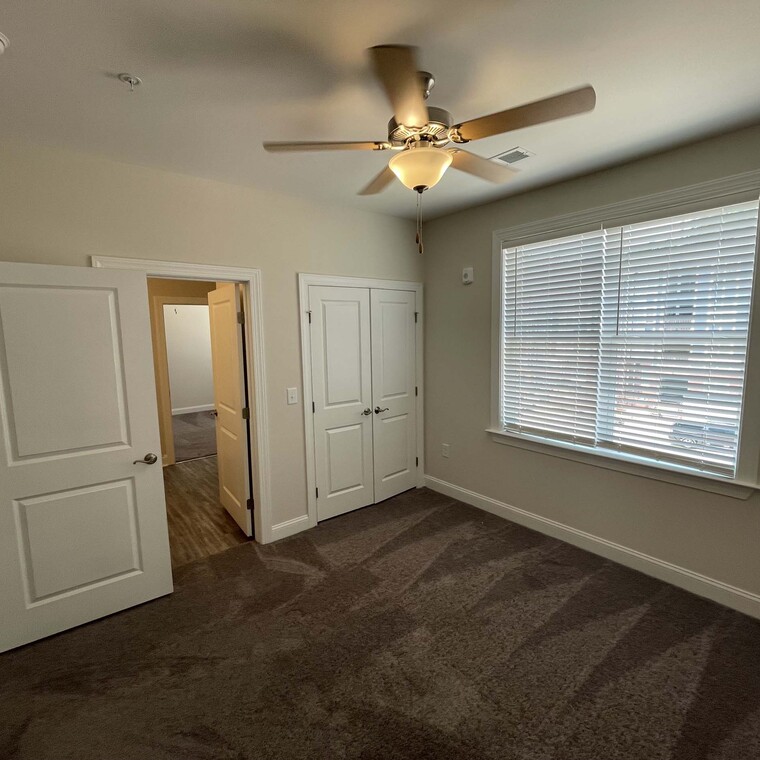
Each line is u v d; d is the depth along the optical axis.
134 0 1.23
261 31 1.38
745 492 2.26
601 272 2.75
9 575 2.09
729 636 2.13
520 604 2.41
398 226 3.75
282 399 3.18
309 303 3.27
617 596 2.47
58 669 1.99
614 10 1.31
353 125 2.04
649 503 2.64
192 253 2.70
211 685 1.88
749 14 1.32
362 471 3.73
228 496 3.67
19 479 2.09
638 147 2.33
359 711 1.74
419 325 4.00
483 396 3.57
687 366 2.45
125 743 1.62
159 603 2.48
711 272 2.31
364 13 1.31
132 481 2.41
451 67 1.61
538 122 1.46
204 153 2.33
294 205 3.12
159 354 5.19
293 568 2.82
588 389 2.90
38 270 2.07
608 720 1.69
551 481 3.16
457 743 1.60
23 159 2.16
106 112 1.88
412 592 2.54
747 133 2.12
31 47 1.43
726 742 1.59
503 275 3.33
